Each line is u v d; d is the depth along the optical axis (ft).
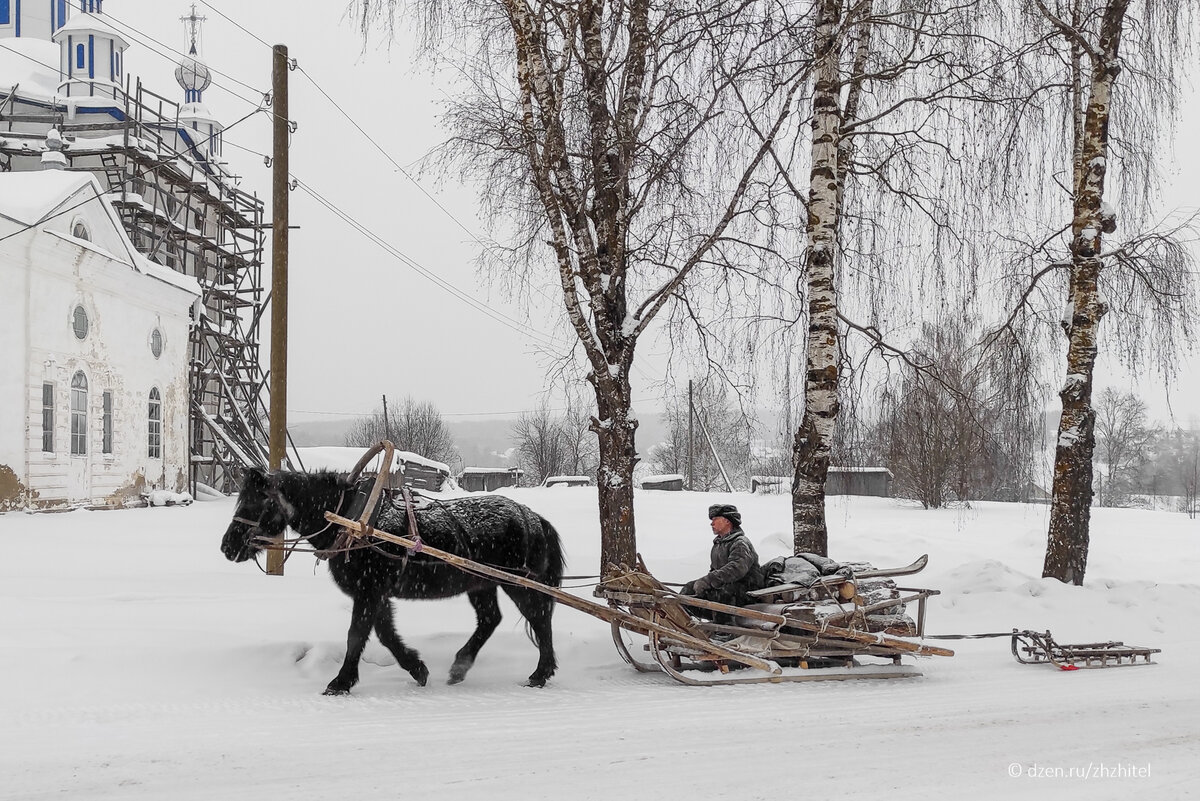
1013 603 39.24
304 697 23.40
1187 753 19.07
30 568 45.39
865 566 29.58
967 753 18.97
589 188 37.27
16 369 76.23
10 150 116.67
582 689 25.14
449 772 17.30
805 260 39.88
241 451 121.60
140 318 98.63
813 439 37.35
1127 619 36.94
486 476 200.44
